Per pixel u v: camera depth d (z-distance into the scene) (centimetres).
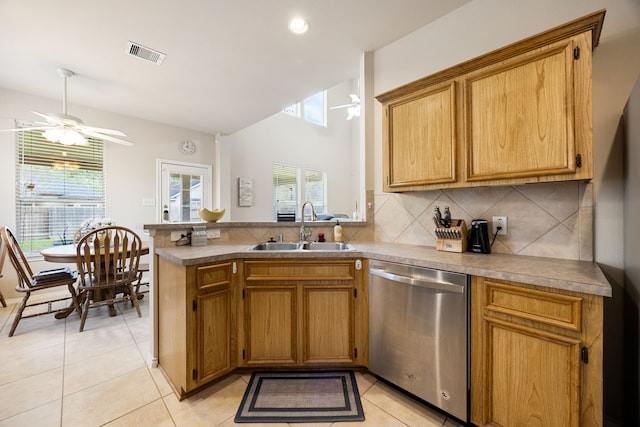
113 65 280
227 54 261
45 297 350
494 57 150
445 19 211
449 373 141
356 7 202
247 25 221
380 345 171
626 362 135
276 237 246
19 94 346
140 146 440
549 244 161
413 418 147
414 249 193
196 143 504
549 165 135
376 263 175
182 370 160
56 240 374
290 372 190
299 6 201
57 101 371
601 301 102
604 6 148
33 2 192
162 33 230
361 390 170
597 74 147
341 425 143
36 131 360
